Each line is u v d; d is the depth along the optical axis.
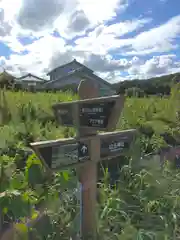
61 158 1.75
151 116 4.30
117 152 2.07
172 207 2.37
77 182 2.04
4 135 2.88
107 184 2.64
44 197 1.92
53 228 1.82
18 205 1.63
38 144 1.63
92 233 1.89
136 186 2.58
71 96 5.74
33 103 4.36
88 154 1.89
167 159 3.54
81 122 1.87
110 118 1.79
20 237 1.58
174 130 4.09
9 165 2.00
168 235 2.05
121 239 1.94
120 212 2.20
